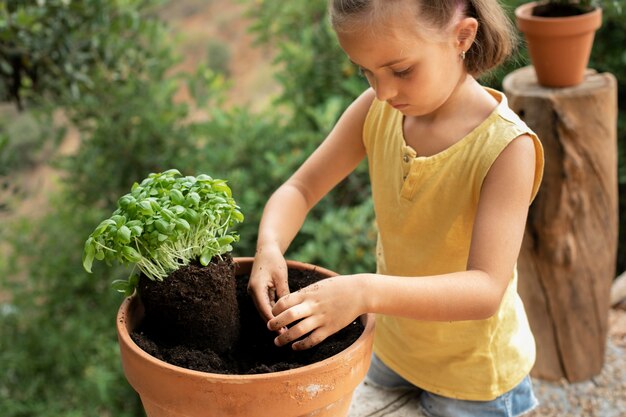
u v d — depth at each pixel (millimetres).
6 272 3947
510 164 1215
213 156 3605
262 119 3990
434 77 1177
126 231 1072
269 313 1231
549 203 2248
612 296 2730
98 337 3623
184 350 1173
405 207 1343
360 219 3379
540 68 2229
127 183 3703
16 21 2537
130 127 3652
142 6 3467
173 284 1148
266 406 1053
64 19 2750
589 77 2318
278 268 1309
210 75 3994
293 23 4203
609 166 2277
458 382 1457
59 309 3764
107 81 3328
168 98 3785
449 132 1289
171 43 3973
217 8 7703
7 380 3525
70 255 3793
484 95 1299
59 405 3438
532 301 2381
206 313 1166
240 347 1272
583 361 2385
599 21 2156
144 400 1153
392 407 1576
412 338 1464
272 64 3963
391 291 1143
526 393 1528
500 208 1209
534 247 2312
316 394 1076
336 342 1211
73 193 3787
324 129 3547
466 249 1334
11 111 5617
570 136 2180
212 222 1181
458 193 1281
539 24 2119
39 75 2854
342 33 1143
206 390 1042
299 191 1483
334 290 1123
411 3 1110
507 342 1443
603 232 2330
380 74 1167
